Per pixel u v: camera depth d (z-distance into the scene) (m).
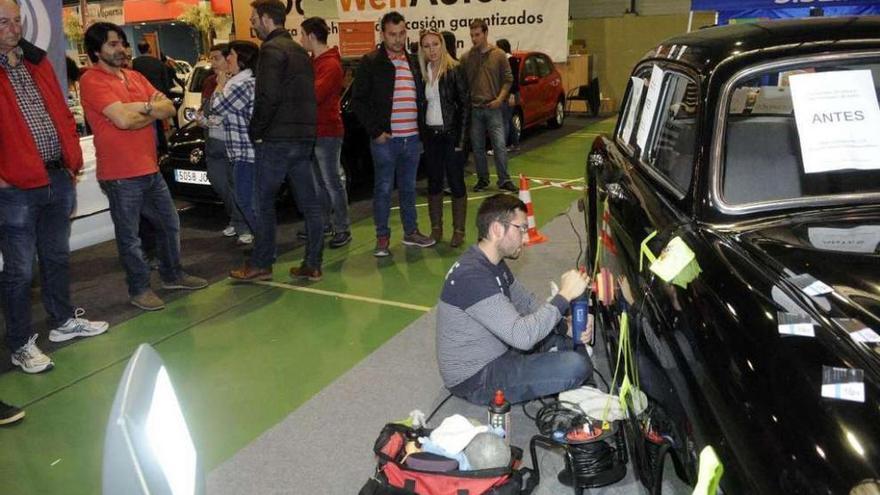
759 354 1.60
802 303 1.72
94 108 4.23
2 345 4.29
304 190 4.89
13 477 2.97
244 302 4.79
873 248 1.97
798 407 1.43
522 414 3.26
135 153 4.41
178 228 4.95
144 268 4.70
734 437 1.51
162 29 18.78
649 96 3.12
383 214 5.52
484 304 2.97
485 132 7.59
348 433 3.16
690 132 2.57
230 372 3.79
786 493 1.32
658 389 2.08
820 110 2.31
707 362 1.73
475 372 3.16
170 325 4.46
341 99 7.29
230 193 5.98
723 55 2.48
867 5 5.55
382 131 5.24
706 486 1.53
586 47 15.44
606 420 2.67
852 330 1.60
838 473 1.28
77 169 4.05
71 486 2.91
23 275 3.79
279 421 3.28
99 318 4.61
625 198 2.91
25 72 3.69
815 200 2.26
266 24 4.55
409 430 2.63
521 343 2.90
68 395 3.65
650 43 14.99
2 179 3.60
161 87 8.91
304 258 5.43
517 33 11.15
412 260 5.51
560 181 8.11
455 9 11.02
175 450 1.34
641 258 2.36
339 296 4.82
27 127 3.65
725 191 2.34
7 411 3.39
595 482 2.59
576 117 14.24
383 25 5.16
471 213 6.84
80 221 6.09
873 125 2.30
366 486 2.44
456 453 2.49
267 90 4.46
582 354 3.11
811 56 2.37
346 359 3.89
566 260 5.32
